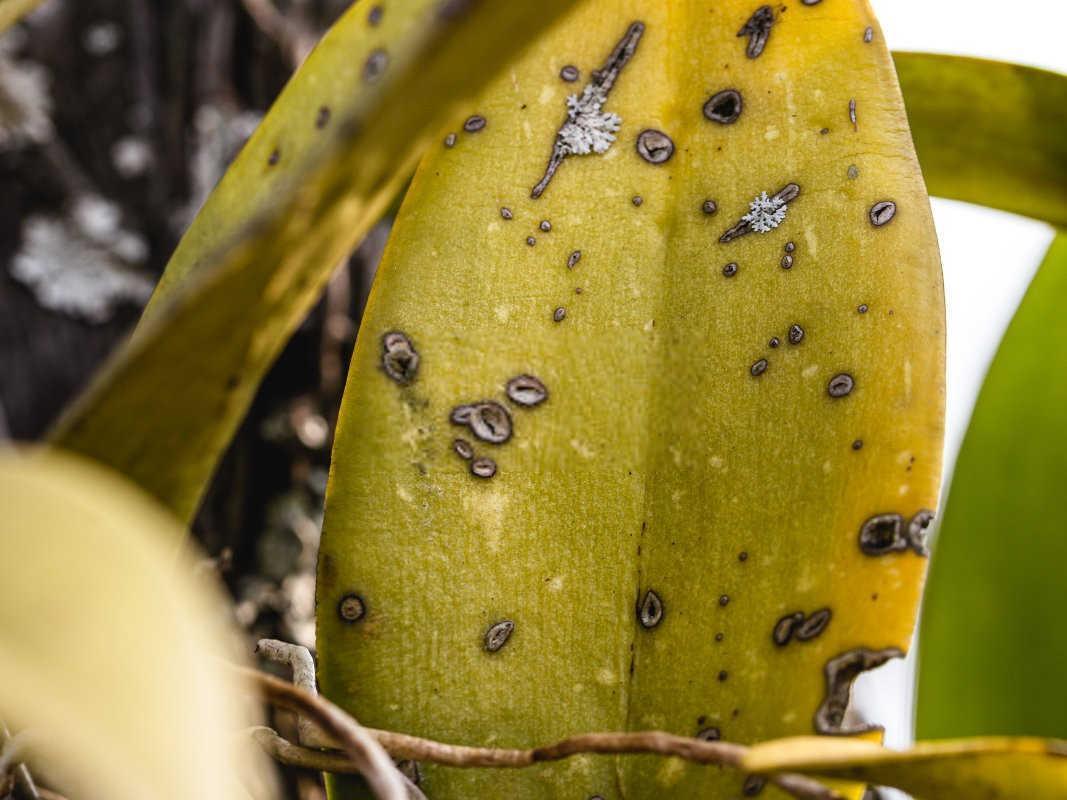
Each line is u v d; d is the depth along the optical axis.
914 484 0.22
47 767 0.21
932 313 0.23
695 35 0.25
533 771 0.23
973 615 0.29
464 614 0.23
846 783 0.21
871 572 0.22
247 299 0.20
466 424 0.23
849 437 0.23
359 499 0.23
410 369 0.24
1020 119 0.28
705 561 0.23
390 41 0.21
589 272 0.24
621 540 0.23
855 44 0.24
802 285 0.24
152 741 0.16
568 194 0.24
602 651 0.23
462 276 0.24
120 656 0.16
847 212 0.24
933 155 0.29
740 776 0.22
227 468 0.41
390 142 0.19
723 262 0.24
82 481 0.18
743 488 0.23
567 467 0.24
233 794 0.17
